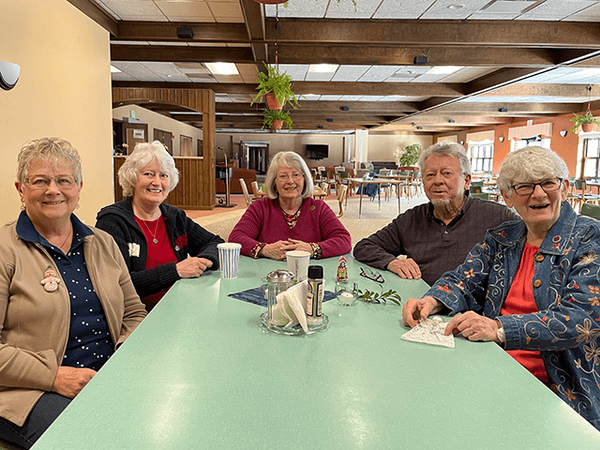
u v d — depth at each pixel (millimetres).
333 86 9547
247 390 864
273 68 6180
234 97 11914
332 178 18797
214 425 744
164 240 2076
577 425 771
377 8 5059
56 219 1359
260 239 2377
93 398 824
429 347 1104
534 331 1139
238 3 5000
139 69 8367
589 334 1132
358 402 828
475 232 2045
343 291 1513
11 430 1136
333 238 2262
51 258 1369
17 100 3350
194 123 18859
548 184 1312
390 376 938
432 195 2027
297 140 22828
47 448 675
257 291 1574
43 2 3750
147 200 1979
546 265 1346
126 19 5574
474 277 1544
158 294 2066
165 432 722
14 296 1292
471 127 19984
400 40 5500
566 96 9930
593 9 4992
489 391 884
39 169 1308
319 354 1044
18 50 3373
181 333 1162
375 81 9383
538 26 5465
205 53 6855
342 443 702
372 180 9711
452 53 6500
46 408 1146
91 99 4824
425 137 23562
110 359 997
